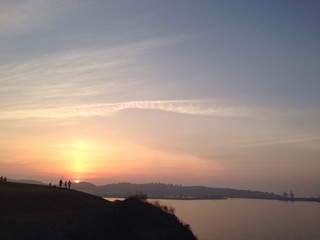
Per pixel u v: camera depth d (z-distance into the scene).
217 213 176.62
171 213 53.59
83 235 27.81
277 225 130.38
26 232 24.22
